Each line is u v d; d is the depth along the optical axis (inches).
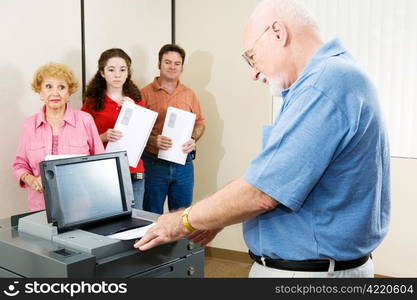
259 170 37.5
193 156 120.6
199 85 132.0
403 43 103.3
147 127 95.8
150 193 117.0
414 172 105.3
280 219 41.8
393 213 108.5
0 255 43.0
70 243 41.4
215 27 127.7
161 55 116.4
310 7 112.3
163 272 45.6
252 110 124.4
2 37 89.3
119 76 98.7
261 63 43.4
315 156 36.0
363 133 37.6
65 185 45.2
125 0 117.0
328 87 36.6
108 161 50.6
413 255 107.5
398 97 105.2
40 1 96.0
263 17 42.0
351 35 108.4
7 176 92.6
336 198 39.2
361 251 41.6
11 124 92.5
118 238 43.1
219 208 39.0
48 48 98.4
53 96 82.0
